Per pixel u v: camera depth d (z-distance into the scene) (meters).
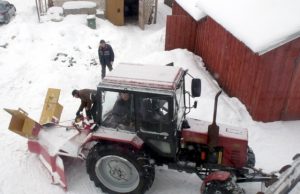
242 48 10.71
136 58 14.91
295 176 6.54
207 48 13.80
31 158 8.80
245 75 10.65
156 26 19.14
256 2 10.72
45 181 8.10
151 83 6.93
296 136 9.77
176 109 7.06
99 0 18.75
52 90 9.51
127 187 7.71
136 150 7.28
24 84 12.24
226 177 6.80
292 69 9.57
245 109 10.75
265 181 7.31
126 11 20.11
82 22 17.66
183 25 14.88
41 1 19.19
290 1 9.96
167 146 7.36
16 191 7.80
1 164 8.59
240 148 7.38
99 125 7.54
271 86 9.75
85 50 15.26
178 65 13.01
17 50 14.42
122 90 6.87
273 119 10.32
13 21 17.36
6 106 11.04
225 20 10.88
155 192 7.84
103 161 7.56
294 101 10.05
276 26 9.16
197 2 13.37
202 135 7.46
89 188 7.93
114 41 16.31
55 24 17.14
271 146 9.36
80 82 12.58
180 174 8.38
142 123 7.15
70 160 8.58
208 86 11.84
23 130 8.09
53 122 8.91
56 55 14.41
